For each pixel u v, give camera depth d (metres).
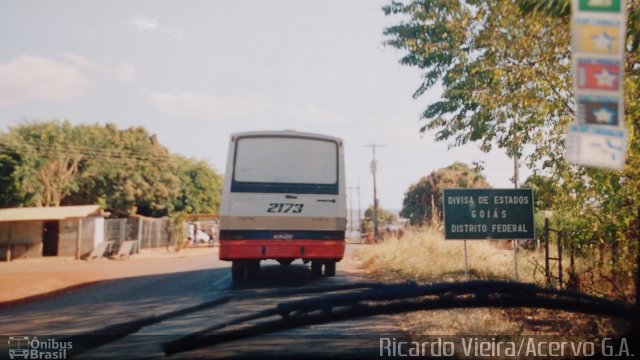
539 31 6.13
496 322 5.28
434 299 1.71
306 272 13.49
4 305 9.41
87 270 17.98
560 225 7.34
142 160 45.19
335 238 10.24
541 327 5.02
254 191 10.15
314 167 10.42
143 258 26.02
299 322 1.77
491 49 6.79
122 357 3.88
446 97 10.15
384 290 1.77
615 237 5.81
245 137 10.41
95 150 39.81
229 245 9.98
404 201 46.22
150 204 45.62
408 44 9.39
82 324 6.35
